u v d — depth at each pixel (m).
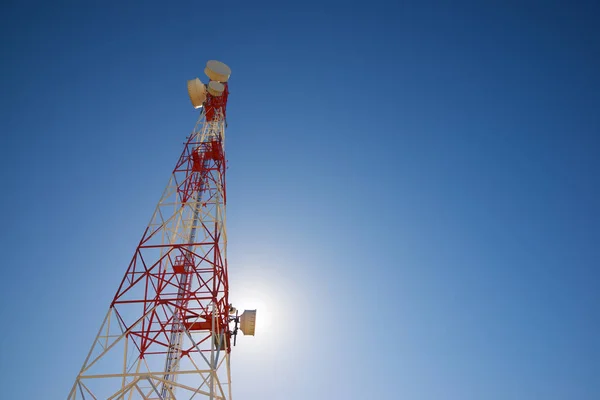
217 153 50.50
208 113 55.66
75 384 34.69
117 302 39.06
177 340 40.44
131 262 40.84
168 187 46.62
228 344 42.53
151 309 38.94
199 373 36.00
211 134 53.88
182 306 40.56
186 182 48.28
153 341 38.88
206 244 42.69
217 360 39.06
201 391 35.47
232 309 46.00
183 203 46.69
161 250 42.31
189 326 42.12
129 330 38.22
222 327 42.34
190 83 56.53
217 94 56.97
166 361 39.16
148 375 35.66
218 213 45.66
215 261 41.84
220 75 58.91
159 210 44.44
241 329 44.75
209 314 42.44
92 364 35.94
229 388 40.28
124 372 36.88
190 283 42.44
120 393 35.25
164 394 37.97
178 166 48.84
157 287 40.09
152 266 40.69
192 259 42.84
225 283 44.31
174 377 38.91
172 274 41.72
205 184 48.50
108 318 38.19
